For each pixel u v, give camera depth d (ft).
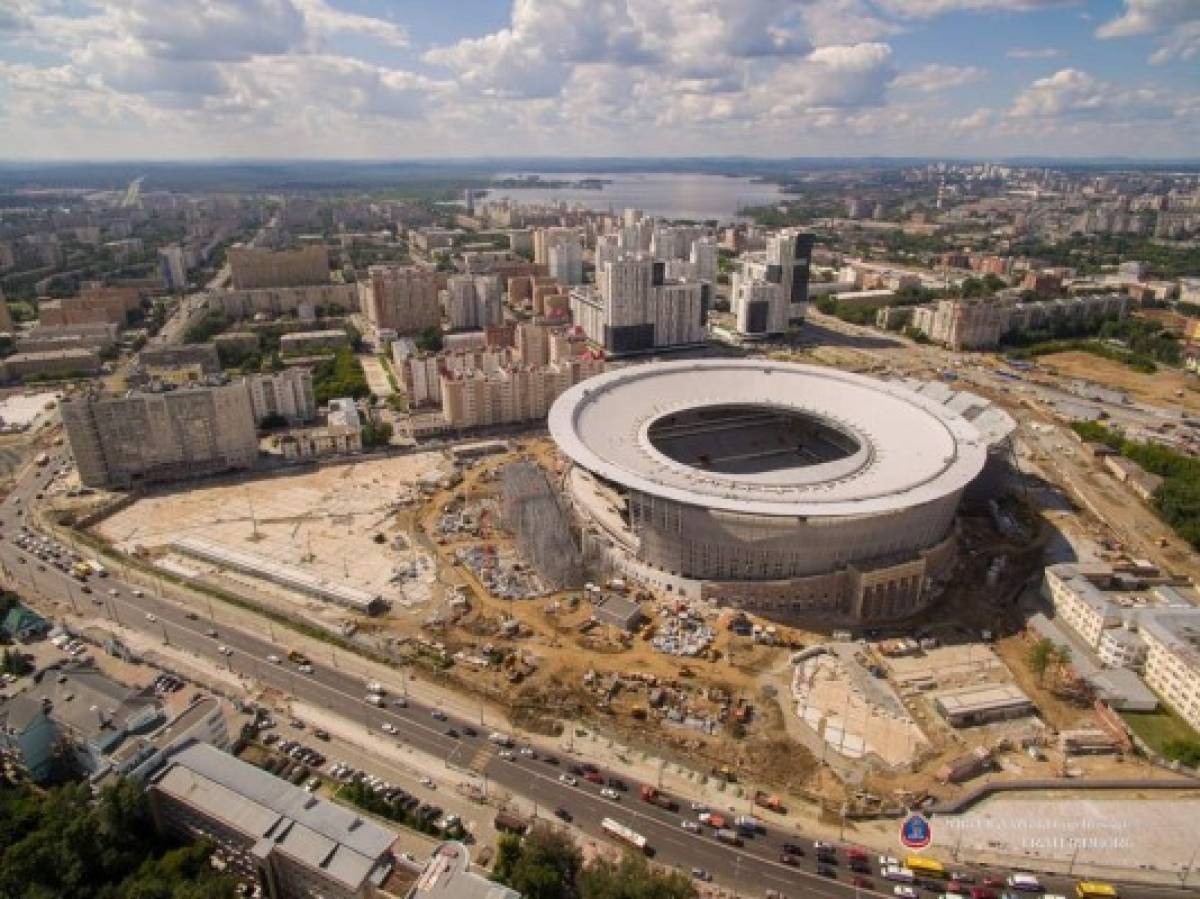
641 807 553.23
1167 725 640.58
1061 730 630.74
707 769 588.91
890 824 543.80
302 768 581.53
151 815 513.45
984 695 654.94
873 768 588.91
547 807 552.00
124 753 533.14
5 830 501.56
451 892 435.53
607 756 601.21
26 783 558.56
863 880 501.15
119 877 482.69
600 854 512.22
